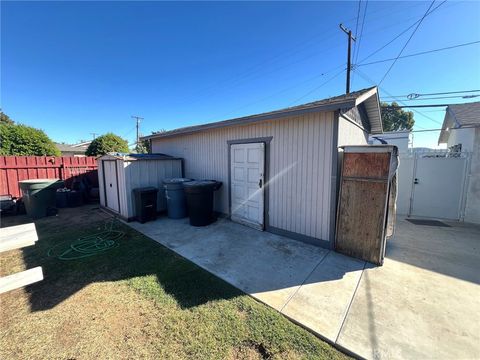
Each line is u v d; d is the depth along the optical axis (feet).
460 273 10.39
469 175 19.02
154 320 7.45
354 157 12.05
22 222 19.63
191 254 12.73
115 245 14.15
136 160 19.95
